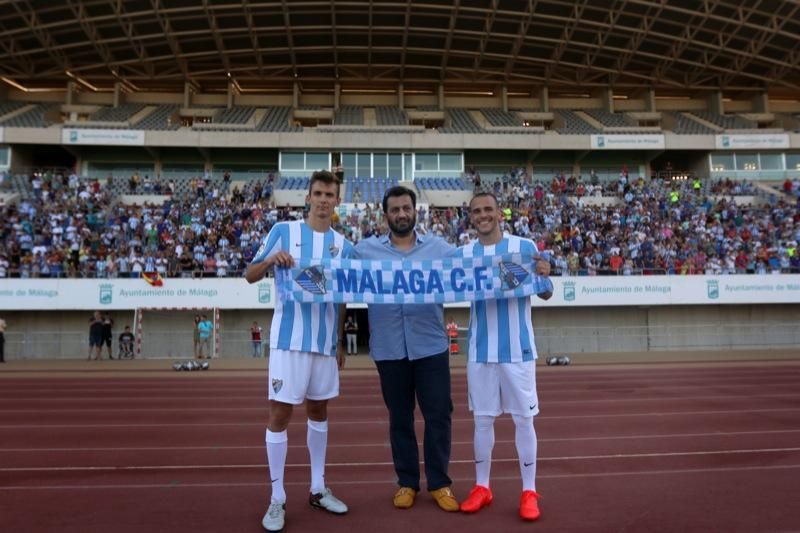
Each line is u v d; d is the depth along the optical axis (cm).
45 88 4084
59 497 481
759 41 3694
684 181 3538
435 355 455
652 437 729
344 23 3612
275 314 439
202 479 538
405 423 459
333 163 3588
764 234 2816
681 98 4472
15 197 2895
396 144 3544
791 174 3712
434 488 448
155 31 3572
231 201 3044
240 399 1153
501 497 473
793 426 803
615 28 3625
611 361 2023
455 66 4088
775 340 2530
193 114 3938
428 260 454
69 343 2303
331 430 801
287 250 446
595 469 566
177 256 2445
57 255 2359
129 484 522
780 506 445
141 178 3281
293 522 413
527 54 3969
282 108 4097
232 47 3797
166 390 1316
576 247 2650
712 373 1642
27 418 920
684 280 2438
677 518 418
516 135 3594
